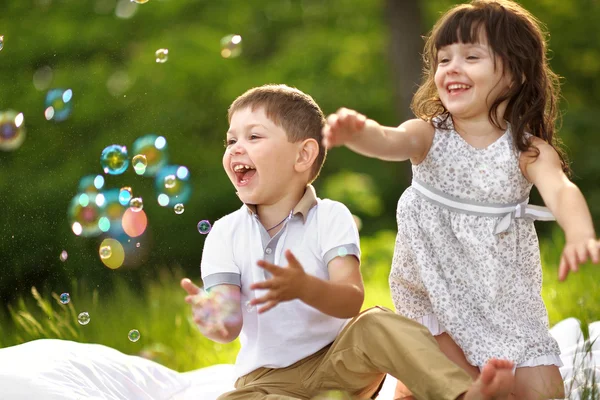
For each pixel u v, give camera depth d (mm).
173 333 5184
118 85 12156
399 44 12375
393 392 3564
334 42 14070
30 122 11312
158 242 11078
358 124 2764
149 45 12680
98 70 12141
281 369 2963
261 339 2984
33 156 11141
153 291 6324
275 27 14469
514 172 3156
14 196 10617
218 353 4934
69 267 9625
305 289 2621
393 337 2760
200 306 2828
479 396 2566
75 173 11008
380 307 2908
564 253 2709
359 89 13719
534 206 3193
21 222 10383
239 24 13844
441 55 3203
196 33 13008
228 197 11984
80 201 4023
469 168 3176
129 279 9602
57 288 9438
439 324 3256
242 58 13648
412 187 3320
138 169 3822
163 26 13102
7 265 9945
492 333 3146
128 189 3836
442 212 3229
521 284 3215
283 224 3039
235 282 3029
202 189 11945
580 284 5438
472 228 3180
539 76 3217
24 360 3188
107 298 7270
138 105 12133
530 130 3244
